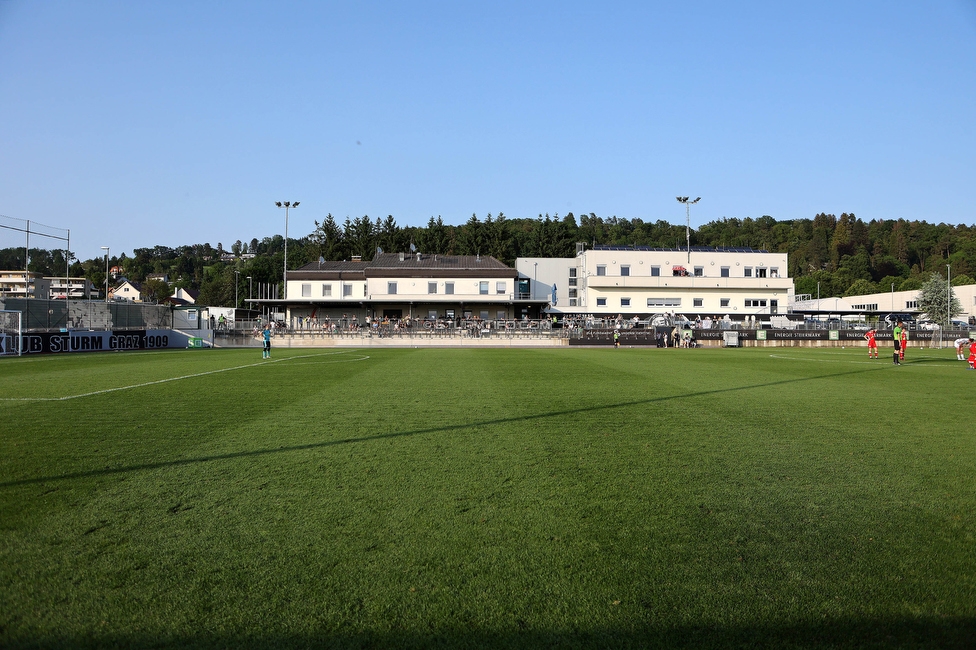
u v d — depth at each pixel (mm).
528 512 5148
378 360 26297
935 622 3398
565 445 7883
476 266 71125
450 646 3145
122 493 5652
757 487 5934
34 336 33625
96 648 3154
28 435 8414
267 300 62844
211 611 3492
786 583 3850
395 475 6332
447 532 4676
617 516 5059
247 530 4703
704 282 71000
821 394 13609
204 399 12359
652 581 3865
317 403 11805
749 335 48750
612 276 70750
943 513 5156
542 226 107875
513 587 3775
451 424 9453
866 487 5941
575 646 3152
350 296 67938
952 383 16266
